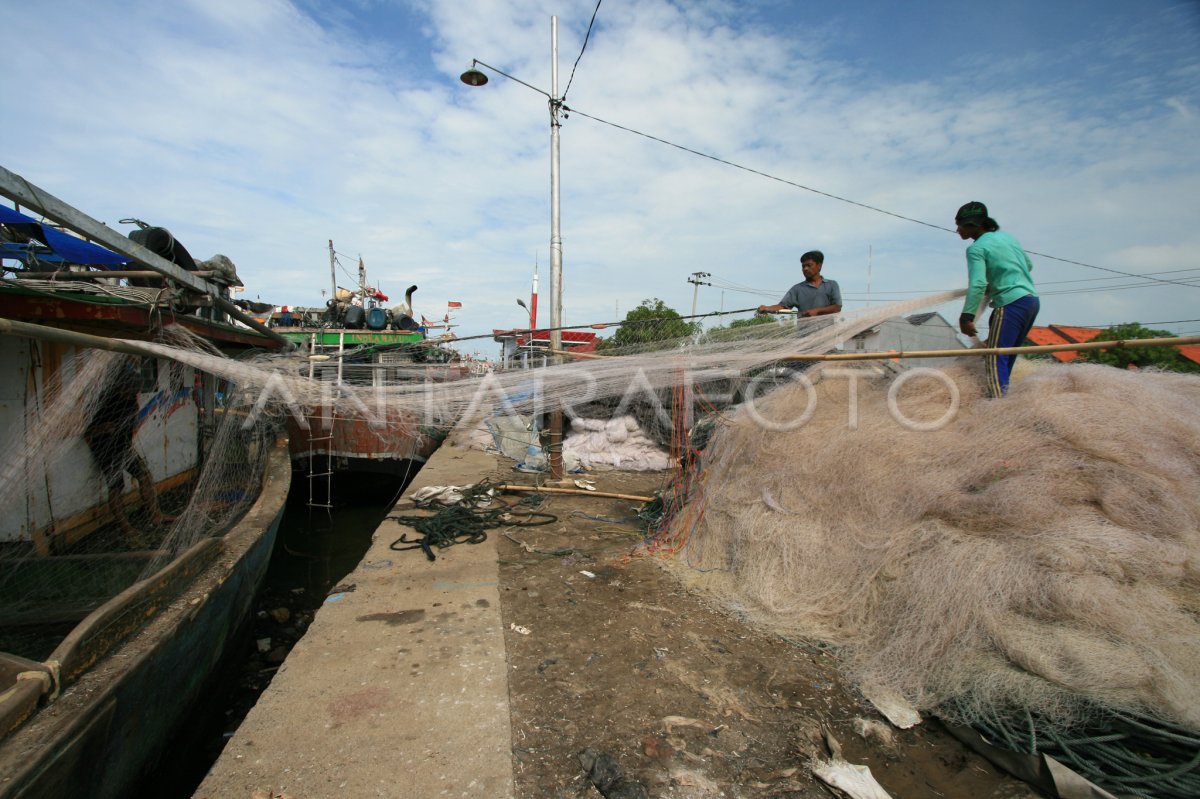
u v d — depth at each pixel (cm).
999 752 250
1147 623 267
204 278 511
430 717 278
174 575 341
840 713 286
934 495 344
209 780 235
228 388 688
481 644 347
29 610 374
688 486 548
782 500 411
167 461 586
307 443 841
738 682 311
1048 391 384
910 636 304
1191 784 222
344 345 1065
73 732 224
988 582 294
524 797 231
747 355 500
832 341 494
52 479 431
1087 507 315
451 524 567
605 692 300
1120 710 249
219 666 406
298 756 250
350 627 367
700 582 427
